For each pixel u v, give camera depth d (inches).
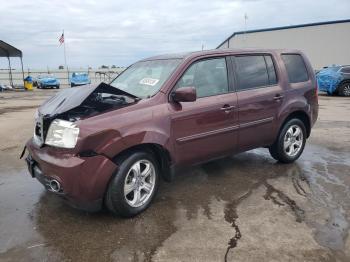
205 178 203.5
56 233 141.9
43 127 151.4
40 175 152.0
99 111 149.0
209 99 179.5
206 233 139.7
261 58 210.4
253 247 129.1
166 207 164.7
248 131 196.9
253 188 187.3
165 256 124.4
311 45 1359.5
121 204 148.5
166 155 165.6
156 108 160.2
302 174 209.2
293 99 218.8
